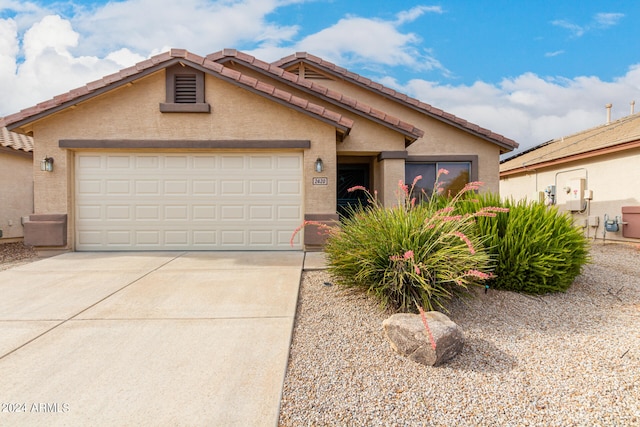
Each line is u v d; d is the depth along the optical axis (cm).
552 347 363
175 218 866
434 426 248
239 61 997
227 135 848
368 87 1134
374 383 300
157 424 248
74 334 387
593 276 627
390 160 981
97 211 857
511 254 512
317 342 375
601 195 1209
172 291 537
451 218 455
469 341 376
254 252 851
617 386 289
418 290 440
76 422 249
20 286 561
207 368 320
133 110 837
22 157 1182
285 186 876
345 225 557
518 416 256
